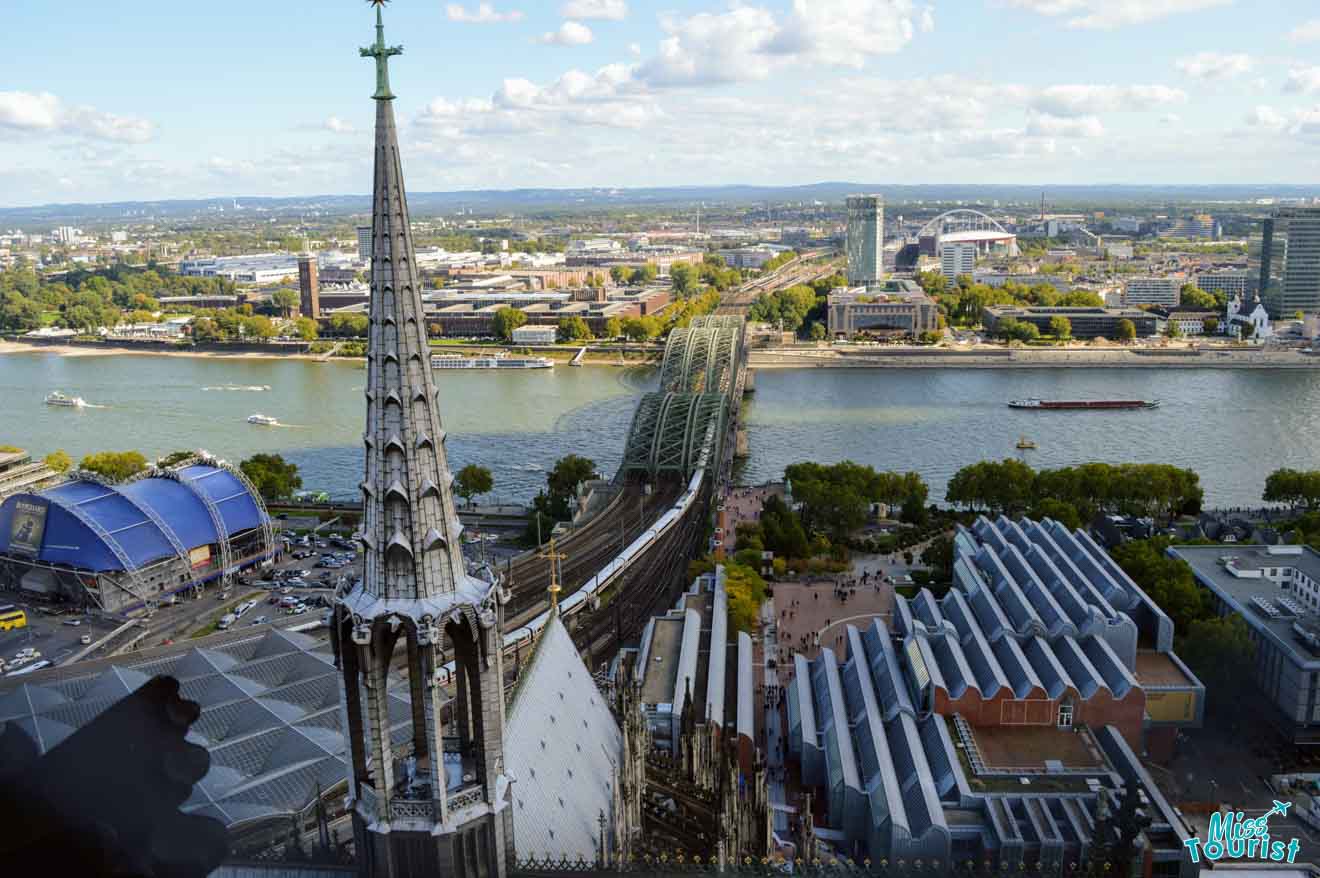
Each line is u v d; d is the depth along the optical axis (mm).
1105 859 90750
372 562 68188
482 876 74188
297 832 97438
